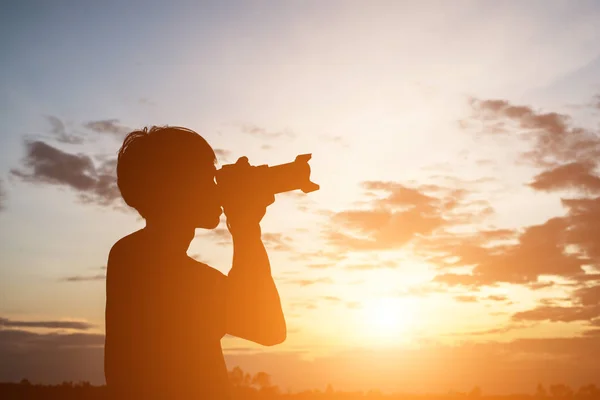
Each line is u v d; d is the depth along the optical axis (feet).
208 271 6.10
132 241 6.11
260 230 6.15
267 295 5.89
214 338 5.89
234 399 5.95
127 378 5.68
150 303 5.80
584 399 82.58
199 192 6.07
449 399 97.50
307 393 89.97
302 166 6.09
